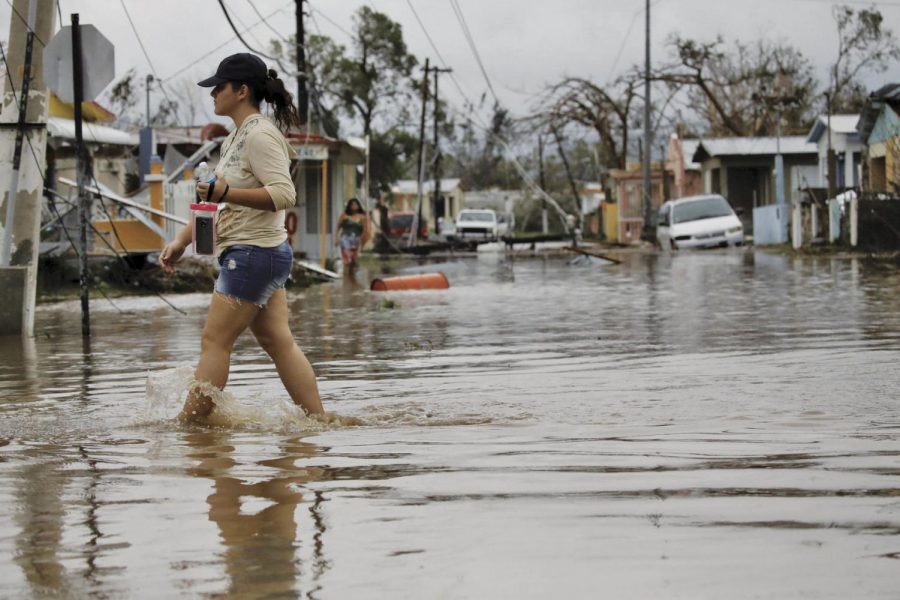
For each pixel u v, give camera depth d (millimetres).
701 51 71562
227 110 7242
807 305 15805
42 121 13695
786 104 75688
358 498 4551
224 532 4055
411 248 51406
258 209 6906
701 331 12438
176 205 25078
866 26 72312
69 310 17969
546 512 4246
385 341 12086
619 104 73188
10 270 13438
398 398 7750
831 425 6258
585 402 7367
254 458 5512
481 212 69062
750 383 8125
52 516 4320
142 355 11117
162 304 19266
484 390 8086
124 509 4422
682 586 3357
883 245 34719
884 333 11688
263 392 8180
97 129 35000
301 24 38938
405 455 5508
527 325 13805
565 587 3371
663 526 4008
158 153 41969
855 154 49469
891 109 41250
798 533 3891
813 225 39812
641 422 6496
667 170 71500
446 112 73062
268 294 7008
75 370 9820
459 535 3949
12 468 5309
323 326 14148
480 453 5512
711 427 6254
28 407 7523
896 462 5109
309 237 35250
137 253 24188
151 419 6895
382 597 3320
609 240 69375
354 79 65438
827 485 4625
